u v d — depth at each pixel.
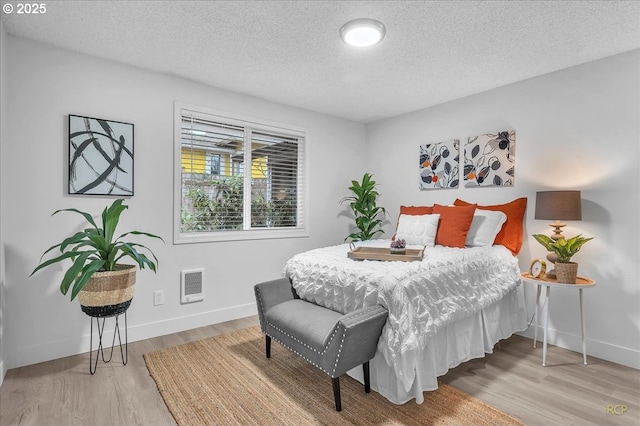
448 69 2.86
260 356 2.54
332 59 2.69
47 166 2.45
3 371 2.18
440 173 3.75
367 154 4.65
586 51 2.51
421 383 1.95
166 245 3.00
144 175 2.88
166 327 2.99
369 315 1.85
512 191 3.15
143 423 1.75
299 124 3.95
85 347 2.59
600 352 2.57
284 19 2.12
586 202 2.67
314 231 4.12
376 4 1.95
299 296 2.60
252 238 3.55
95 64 2.64
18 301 2.35
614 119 2.54
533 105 3.01
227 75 3.01
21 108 2.35
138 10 2.03
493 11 2.02
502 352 2.65
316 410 1.86
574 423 1.75
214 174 3.36
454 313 2.14
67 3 1.96
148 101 2.89
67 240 2.13
